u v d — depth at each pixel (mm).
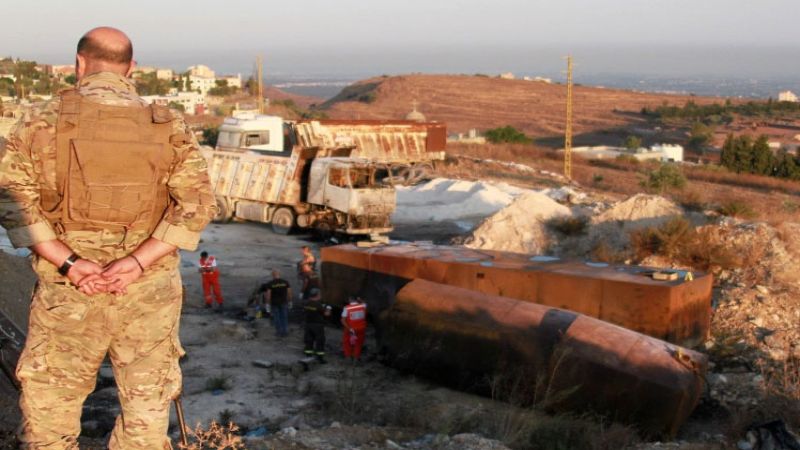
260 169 27938
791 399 11266
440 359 12438
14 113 26500
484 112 164250
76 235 2688
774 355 13727
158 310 2877
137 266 2701
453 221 30703
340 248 17141
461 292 13055
